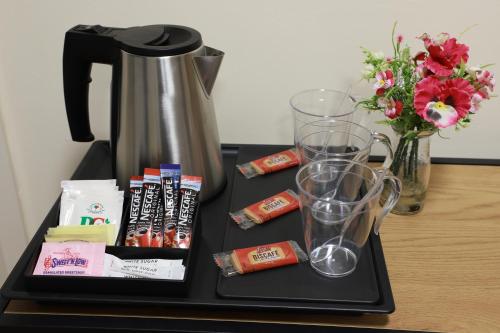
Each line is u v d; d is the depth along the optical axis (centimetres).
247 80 91
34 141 99
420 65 66
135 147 71
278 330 59
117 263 61
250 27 86
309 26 85
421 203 77
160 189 69
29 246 69
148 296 60
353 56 88
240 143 97
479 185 84
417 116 68
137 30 70
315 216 64
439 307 62
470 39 85
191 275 63
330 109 88
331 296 61
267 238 70
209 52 73
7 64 91
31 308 62
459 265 68
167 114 68
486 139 93
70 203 70
